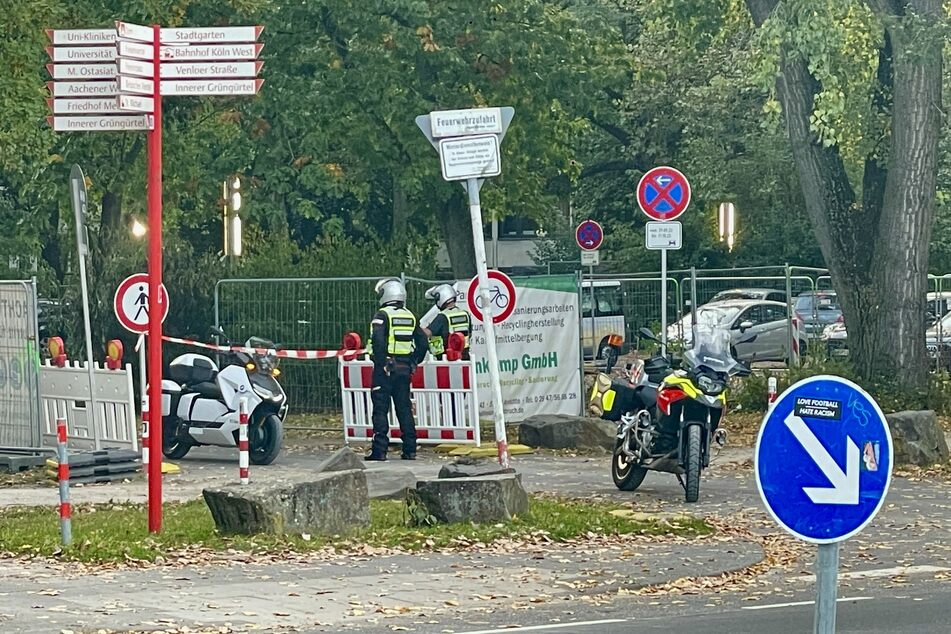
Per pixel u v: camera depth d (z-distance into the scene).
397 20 53.22
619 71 59.28
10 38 45.47
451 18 53.62
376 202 77.06
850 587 17.48
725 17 46.50
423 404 33.44
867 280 40.12
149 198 20.06
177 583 17.19
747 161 76.12
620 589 17.25
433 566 18.50
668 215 30.00
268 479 20.86
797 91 40.28
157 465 20.56
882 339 39.75
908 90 38.88
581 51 57.75
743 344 58.03
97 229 49.81
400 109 52.66
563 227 90.50
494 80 54.88
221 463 32.19
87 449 30.27
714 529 21.86
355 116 53.00
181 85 19.94
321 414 40.97
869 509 9.29
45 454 30.36
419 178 53.38
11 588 16.83
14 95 45.88
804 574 18.59
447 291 33.81
